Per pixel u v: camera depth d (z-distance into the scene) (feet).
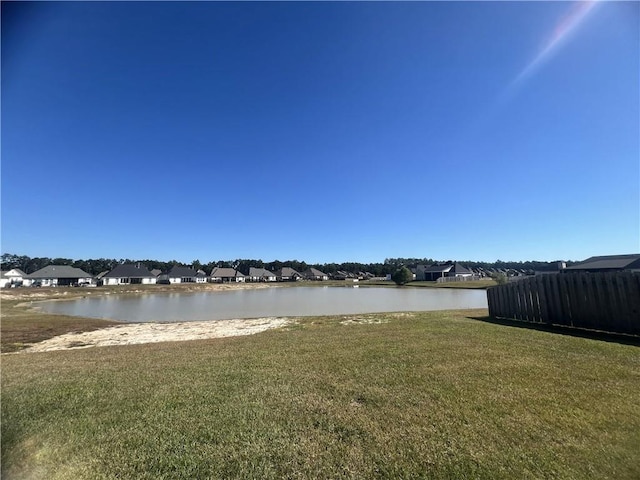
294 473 9.06
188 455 10.10
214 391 15.38
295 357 21.68
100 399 15.05
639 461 8.83
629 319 24.43
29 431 12.21
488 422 11.14
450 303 100.68
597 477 8.32
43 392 16.24
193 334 44.83
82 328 56.24
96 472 9.58
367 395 14.01
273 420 12.08
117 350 30.25
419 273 332.80
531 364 17.16
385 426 11.26
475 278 315.99
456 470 8.83
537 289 32.60
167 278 320.91
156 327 54.65
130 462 9.96
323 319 52.60
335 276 433.89
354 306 96.99
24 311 96.43
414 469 8.97
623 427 10.49
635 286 24.16
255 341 30.17
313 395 14.30
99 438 11.44
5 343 43.06
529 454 9.32
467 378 15.46
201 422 12.18
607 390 13.38
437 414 11.90
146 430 11.80
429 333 27.76
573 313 28.66
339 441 10.50
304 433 11.07
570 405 12.11
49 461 10.31
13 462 10.46
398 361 19.04
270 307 100.01
